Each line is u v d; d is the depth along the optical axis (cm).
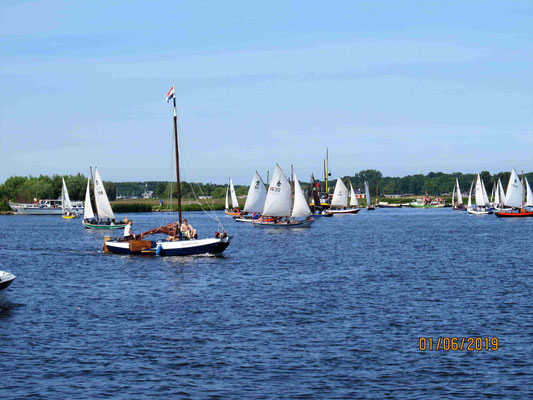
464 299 4694
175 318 4084
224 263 7162
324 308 4384
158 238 13038
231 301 4681
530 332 3669
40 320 4038
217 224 17512
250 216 18750
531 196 19525
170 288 5322
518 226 15112
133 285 5506
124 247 8075
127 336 3616
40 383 2853
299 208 14912
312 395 2716
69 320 4038
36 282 5731
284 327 3819
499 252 8425
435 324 3884
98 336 3616
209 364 3106
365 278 5888
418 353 3275
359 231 13762
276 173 14375
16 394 2725
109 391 2762
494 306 4416
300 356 3225
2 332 3709
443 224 16738
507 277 5878
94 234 13338
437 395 2714
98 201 14812
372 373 2977
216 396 2709
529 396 2694
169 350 3338
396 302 4594
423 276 6003
